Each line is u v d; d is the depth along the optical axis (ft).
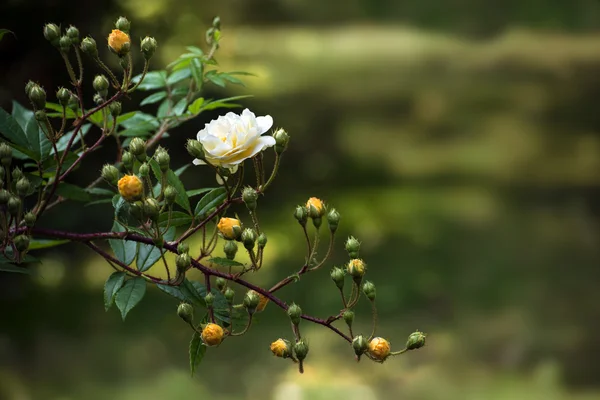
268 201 27.99
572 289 21.09
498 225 27.81
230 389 14.97
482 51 59.31
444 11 66.64
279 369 15.90
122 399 14.25
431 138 41.60
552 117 43.73
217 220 6.27
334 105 45.42
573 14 58.95
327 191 30.81
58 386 14.70
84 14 16.30
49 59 15.67
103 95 6.37
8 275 18.86
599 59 50.80
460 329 18.37
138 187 6.09
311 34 76.38
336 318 6.18
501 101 48.01
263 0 74.02
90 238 6.23
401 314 19.24
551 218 28.78
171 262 17.75
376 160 35.86
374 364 16.33
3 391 14.33
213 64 7.07
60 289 19.33
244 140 6.16
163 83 7.07
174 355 16.30
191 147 6.16
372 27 81.10
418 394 15.17
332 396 14.73
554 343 17.40
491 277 22.17
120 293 6.16
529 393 15.16
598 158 36.55
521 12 60.80
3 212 6.19
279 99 36.35
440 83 53.67
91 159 15.89
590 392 15.12
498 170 35.47
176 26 21.42
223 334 6.14
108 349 16.43
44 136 6.44
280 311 18.81
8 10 15.34
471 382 15.74
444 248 25.02
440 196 31.50
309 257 6.25
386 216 28.27
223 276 6.22
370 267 22.86
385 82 54.34
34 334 16.89
